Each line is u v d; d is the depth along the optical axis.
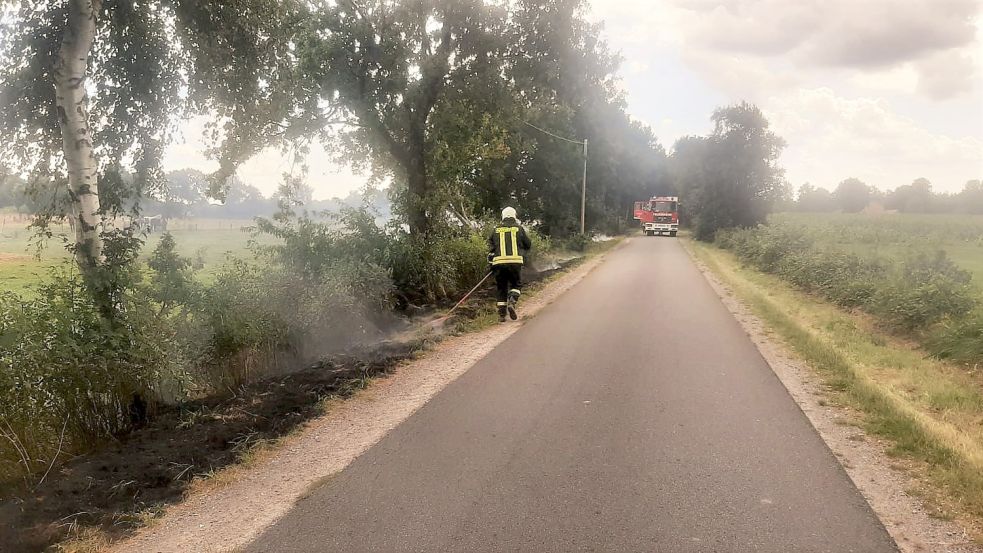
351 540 3.49
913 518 3.67
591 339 9.00
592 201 37.62
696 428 5.21
